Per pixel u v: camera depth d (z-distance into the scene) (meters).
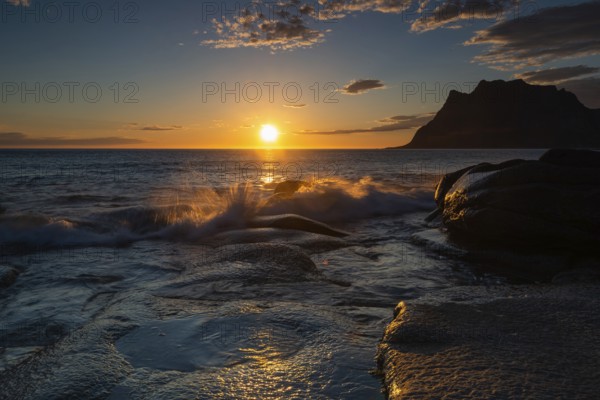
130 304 3.67
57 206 12.64
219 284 4.36
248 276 4.61
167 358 2.55
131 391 2.16
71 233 7.62
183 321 3.16
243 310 3.37
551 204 6.09
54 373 2.35
